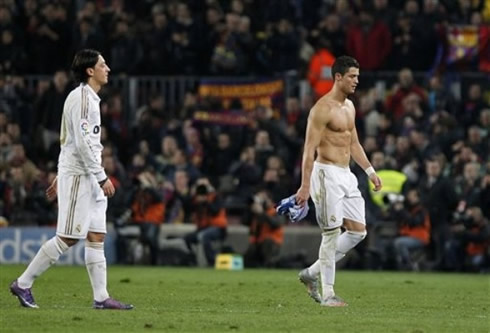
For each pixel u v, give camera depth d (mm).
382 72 100438
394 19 101375
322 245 48594
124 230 90750
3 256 88938
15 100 100562
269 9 103938
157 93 98938
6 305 46156
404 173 90938
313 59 97312
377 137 94625
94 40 102000
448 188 87625
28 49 104562
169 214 92625
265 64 101188
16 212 91500
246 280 68625
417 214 87000
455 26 100438
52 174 91688
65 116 44250
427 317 44156
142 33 103188
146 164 94812
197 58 102875
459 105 97375
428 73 99750
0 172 92688
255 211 88438
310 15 105625
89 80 44281
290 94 99688
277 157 91438
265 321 40969
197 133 97812
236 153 98250
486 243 86438
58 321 39812
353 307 48438
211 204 89125
